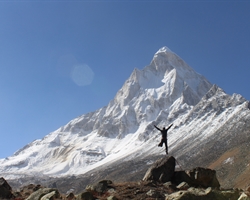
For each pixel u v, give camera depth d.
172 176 36.53
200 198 25.86
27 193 34.34
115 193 30.67
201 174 35.38
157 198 28.89
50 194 29.36
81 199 28.75
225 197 26.55
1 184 33.09
